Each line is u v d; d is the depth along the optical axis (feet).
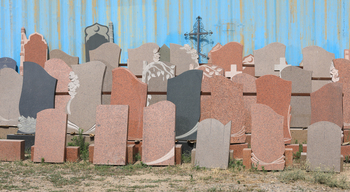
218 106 25.73
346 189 16.81
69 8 52.47
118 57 37.42
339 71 29.45
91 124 27.55
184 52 38.09
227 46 38.68
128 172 20.44
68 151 23.27
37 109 28.19
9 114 29.91
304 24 50.44
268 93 26.58
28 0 52.70
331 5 50.26
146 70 29.07
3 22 53.06
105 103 27.96
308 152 20.85
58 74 28.66
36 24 52.65
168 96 26.58
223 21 51.01
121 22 52.19
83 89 27.96
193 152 21.91
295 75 29.22
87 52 49.65
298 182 18.06
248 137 26.55
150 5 51.78
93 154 22.86
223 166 21.20
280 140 21.48
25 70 28.91
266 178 18.95
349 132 27.37
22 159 23.70
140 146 25.45
